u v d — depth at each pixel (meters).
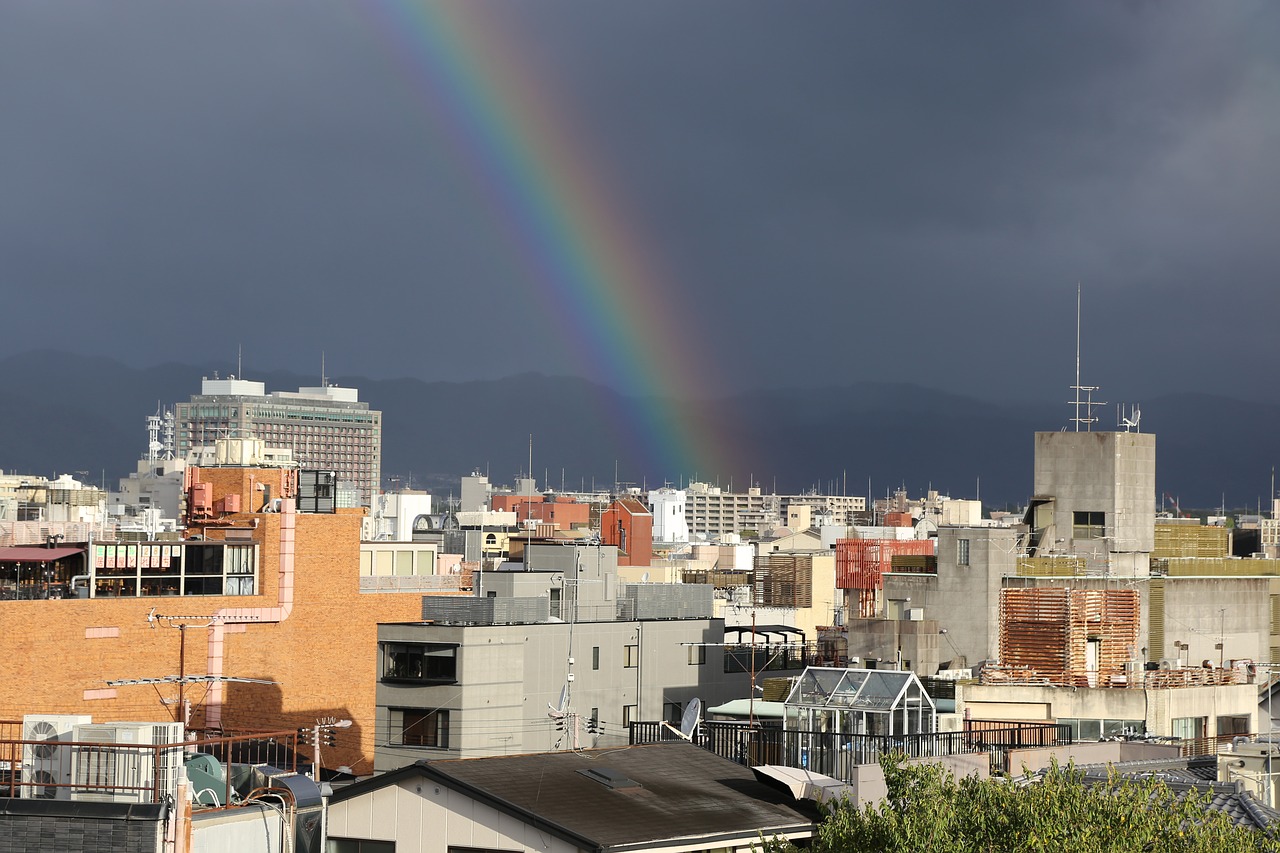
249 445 178.50
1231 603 137.75
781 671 155.25
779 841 60.62
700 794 68.19
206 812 52.19
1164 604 133.88
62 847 49.00
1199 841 56.06
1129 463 139.00
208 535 168.12
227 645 159.00
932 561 142.38
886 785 67.88
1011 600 128.50
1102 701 114.31
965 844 57.50
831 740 82.50
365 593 172.88
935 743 84.19
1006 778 62.56
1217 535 148.38
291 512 167.00
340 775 127.00
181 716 144.25
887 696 86.00
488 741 129.38
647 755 73.50
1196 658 135.25
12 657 139.75
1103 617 127.94
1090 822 56.97
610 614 151.00
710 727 85.50
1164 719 113.44
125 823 48.84
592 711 140.50
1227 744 95.31
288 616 165.25
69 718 55.62
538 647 135.38
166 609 154.12
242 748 79.31
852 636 130.75
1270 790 79.12
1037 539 139.38
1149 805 59.62
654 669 146.38
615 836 60.84
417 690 129.12
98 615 147.62
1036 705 115.38
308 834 55.81
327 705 168.25
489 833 62.34
